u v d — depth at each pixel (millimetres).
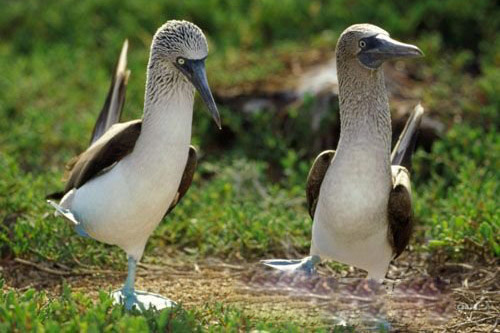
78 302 8992
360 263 9586
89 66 18875
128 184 9461
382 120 9164
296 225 12367
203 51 9500
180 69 9414
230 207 12461
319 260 9922
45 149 15547
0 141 15336
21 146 15336
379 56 9070
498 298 10219
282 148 15164
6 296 9312
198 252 12039
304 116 15320
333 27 18859
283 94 15953
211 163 15297
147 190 9461
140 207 9523
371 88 9141
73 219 9711
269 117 15594
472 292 10438
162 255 12102
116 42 19594
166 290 10922
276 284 10445
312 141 15297
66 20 20891
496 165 13570
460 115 15320
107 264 11586
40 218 11758
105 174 9664
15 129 15547
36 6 21359
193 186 13781
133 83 17141
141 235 9906
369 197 9047
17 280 11125
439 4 19000
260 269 11453
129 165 9477
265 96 16031
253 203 13273
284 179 14742
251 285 10750
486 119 15258
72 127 15781
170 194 9625
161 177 9461
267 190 13844
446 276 11016
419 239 12109
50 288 10961
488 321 9688
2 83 17781
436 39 17625
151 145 9398
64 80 18281
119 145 9500
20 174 13586
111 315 8609
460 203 12078
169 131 9414
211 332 8539
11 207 12281
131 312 8945
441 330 9523
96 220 9703
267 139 15305
